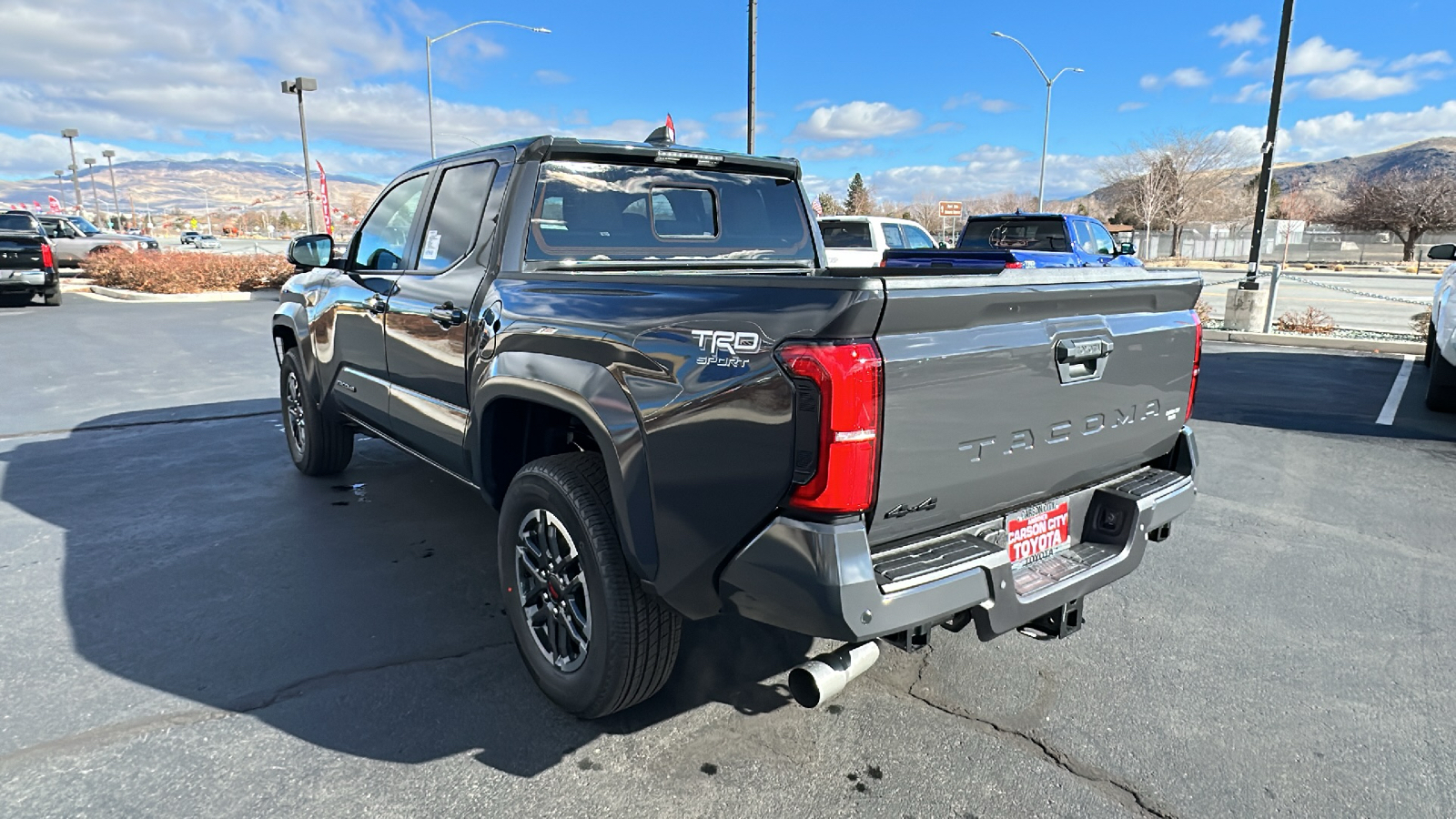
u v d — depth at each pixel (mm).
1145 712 2924
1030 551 2658
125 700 2887
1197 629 3547
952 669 3201
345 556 4176
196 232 77125
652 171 3572
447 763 2584
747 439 2141
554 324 2738
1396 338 12547
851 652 2303
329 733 2721
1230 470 5926
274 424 7031
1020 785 2520
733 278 2217
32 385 8680
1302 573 4133
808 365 1996
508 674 3102
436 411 3566
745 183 3936
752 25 17312
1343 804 2451
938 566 2219
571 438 3143
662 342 2361
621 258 3449
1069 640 3441
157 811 2338
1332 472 5879
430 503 4980
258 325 13578
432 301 3508
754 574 2174
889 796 2461
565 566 2721
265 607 3613
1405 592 3916
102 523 4613
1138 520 2783
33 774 2479
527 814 2361
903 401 2074
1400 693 3059
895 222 14273
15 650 3217
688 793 2461
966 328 2221
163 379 9023
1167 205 58312
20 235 15859
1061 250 13141
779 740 2727
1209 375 9875
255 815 2330
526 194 3207
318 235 4844
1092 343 2570
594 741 2705
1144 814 2400
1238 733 2807
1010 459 2406
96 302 17516
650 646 2572
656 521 2391
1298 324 13609
